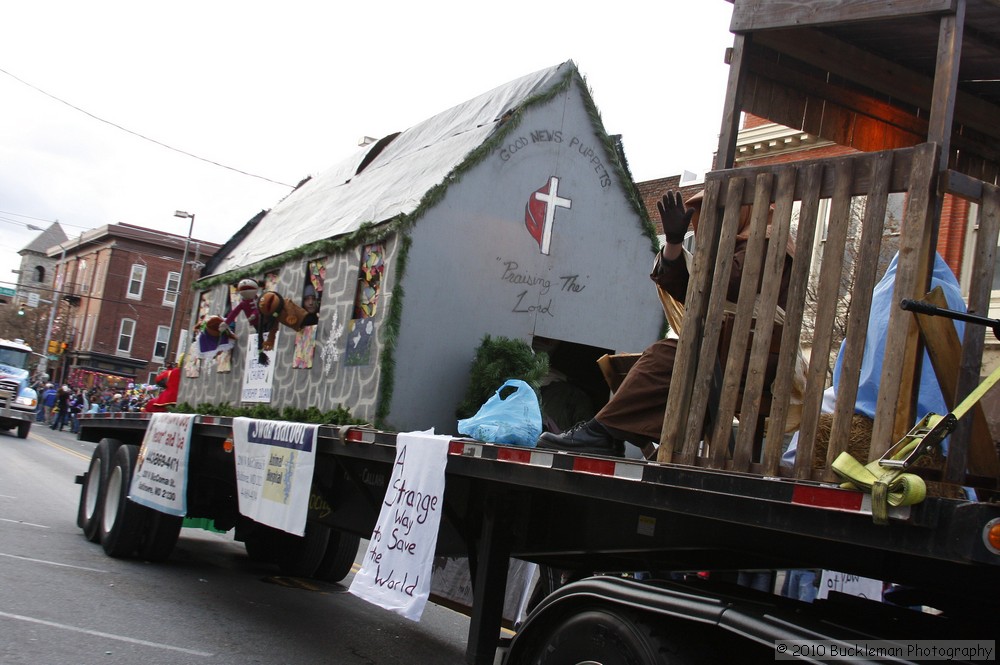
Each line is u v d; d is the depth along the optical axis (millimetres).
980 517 2336
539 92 6910
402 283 6230
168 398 10445
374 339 6328
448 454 4727
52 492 14477
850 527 2656
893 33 4004
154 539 8828
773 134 16344
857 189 3256
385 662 6387
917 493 2426
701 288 3756
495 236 6645
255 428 7023
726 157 3834
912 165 3068
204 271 11188
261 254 9383
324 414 6688
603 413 4426
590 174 7117
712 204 3785
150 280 57719
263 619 7203
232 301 9414
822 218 11531
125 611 6766
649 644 3207
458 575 6465
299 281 7754
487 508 4738
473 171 6578
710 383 3617
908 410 2992
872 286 3123
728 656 3152
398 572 4742
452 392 6367
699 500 3172
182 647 5969
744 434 3416
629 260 7215
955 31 3135
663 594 3318
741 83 3895
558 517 4484
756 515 2957
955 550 2371
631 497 3465
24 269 81375
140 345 57375
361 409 6305
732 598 3219
